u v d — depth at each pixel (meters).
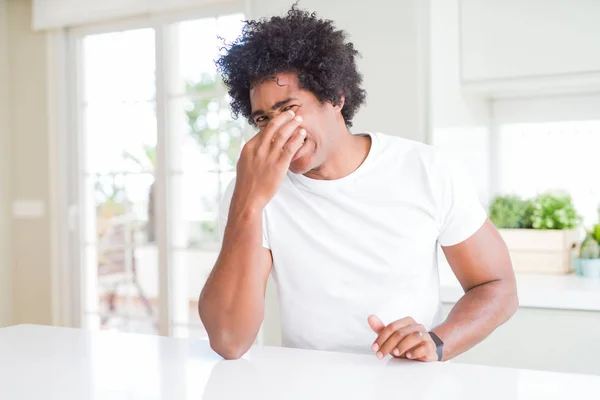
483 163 2.68
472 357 2.07
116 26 3.51
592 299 1.90
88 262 3.72
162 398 0.84
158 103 3.40
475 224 1.29
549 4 2.25
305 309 1.33
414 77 2.15
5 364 1.05
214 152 3.33
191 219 3.41
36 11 3.58
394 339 1.04
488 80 2.35
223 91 3.27
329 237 1.31
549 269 2.35
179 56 3.39
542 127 2.67
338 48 1.21
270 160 1.15
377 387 0.87
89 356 1.10
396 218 1.29
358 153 1.33
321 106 1.21
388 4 2.19
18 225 3.78
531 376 0.92
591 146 2.58
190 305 3.51
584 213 2.61
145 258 3.62
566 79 2.23
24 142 3.75
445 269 2.30
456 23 2.38
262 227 1.30
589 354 1.92
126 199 3.62
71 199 3.69
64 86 3.64
